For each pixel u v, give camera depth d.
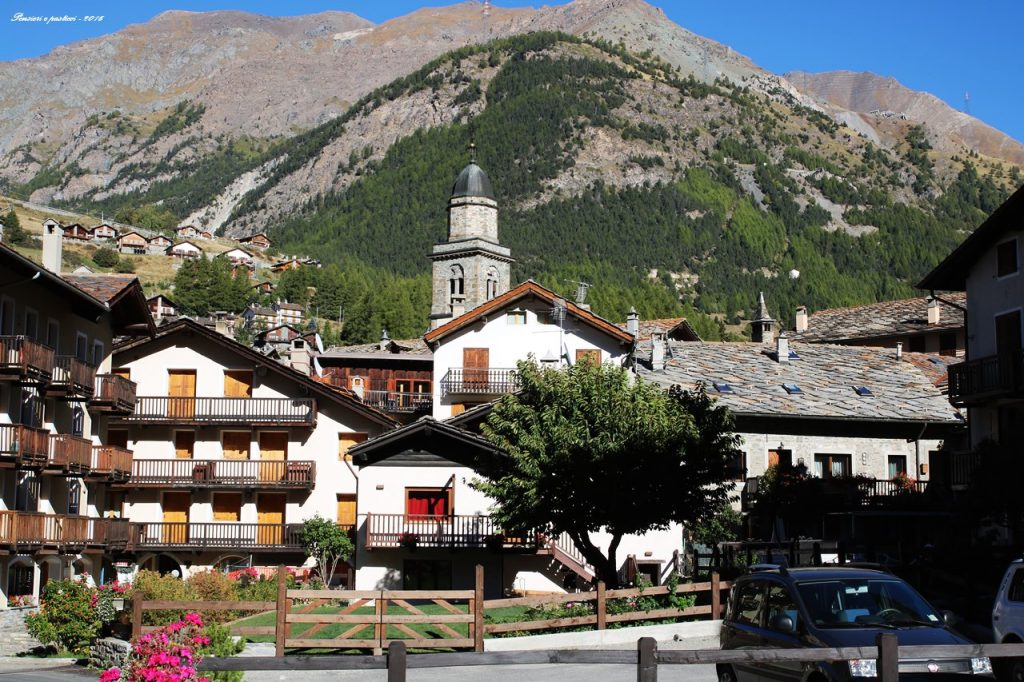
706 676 21.69
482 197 95.38
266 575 46.78
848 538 38.47
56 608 31.31
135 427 51.69
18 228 185.50
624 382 34.34
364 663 13.24
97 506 44.59
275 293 188.50
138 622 23.67
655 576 42.16
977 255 38.25
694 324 165.00
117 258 199.00
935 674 14.42
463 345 55.06
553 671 23.36
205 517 51.34
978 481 31.36
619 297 169.62
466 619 24.61
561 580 41.47
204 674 16.52
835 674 14.41
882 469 48.25
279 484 50.41
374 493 41.66
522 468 32.84
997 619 18.69
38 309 38.72
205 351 51.84
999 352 36.62
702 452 33.53
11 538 35.38
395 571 41.31
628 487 32.69
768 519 43.16
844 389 50.59
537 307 54.75
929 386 51.78
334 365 67.62
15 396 37.41
